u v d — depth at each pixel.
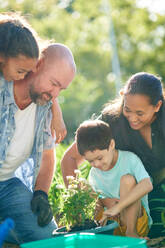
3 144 3.30
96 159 3.37
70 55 3.24
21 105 3.36
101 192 3.57
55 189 4.09
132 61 25.08
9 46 2.95
